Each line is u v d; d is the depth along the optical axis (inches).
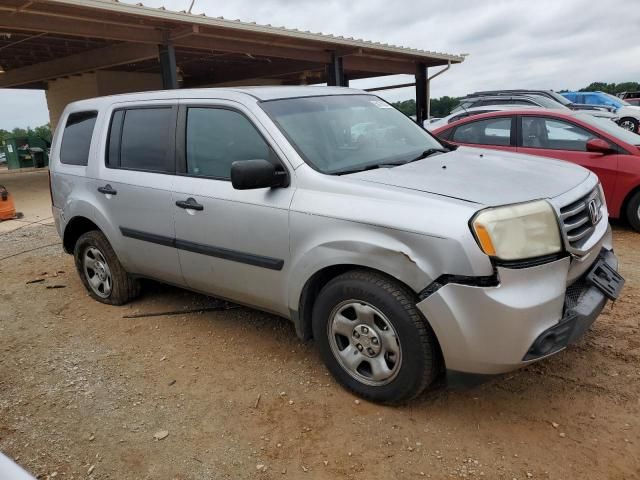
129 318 182.7
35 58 613.0
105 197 177.3
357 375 126.7
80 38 486.3
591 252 120.7
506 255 102.7
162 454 113.3
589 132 269.9
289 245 129.7
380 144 152.7
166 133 161.0
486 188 116.4
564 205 115.2
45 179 637.9
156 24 426.6
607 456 104.7
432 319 108.1
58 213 200.7
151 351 158.2
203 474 106.9
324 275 130.1
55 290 216.7
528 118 287.9
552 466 103.1
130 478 107.0
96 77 690.2
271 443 114.7
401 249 110.0
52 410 131.0
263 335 164.1
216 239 145.8
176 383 140.0
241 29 450.9
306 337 137.3
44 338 171.6
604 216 136.9
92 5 354.0
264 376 140.7
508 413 119.6
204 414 126.0
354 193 120.5
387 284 115.2
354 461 107.9
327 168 131.3
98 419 126.3
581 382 129.0
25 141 864.3
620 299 175.6
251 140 140.7
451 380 113.0
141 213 165.5
